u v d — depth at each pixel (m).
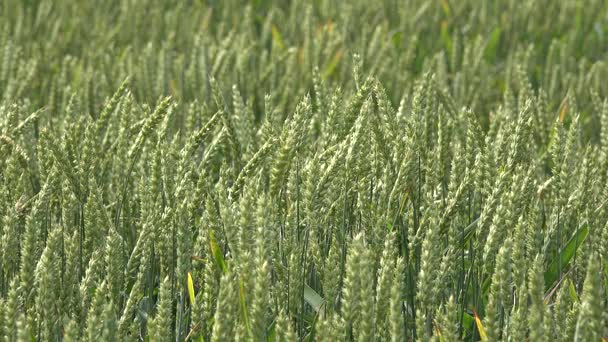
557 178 3.97
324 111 4.83
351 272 2.89
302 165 4.14
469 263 3.92
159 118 4.07
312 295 3.45
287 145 3.34
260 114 7.27
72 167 3.72
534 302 2.96
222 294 2.80
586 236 3.89
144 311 3.82
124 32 9.97
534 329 2.81
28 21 9.80
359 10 10.92
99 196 3.64
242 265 2.92
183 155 3.88
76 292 3.28
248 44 9.05
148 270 3.73
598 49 10.29
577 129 4.02
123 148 4.43
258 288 2.82
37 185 4.63
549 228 4.06
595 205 3.99
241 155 4.44
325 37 8.12
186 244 3.44
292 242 3.38
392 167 3.71
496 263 3.13
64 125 5.20
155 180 3.80
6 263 3.40
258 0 11.88
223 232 3.48
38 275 3.23
